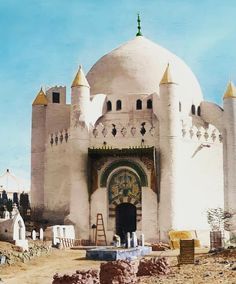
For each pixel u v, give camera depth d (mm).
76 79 52562
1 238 39969
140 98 55000
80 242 49250
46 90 59938
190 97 56938
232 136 55531
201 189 52125
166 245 45750
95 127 52250
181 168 50188
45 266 35250
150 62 57156
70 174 51406
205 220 51812
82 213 50469
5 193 73625
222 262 29609
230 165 54969
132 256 38656
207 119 57938
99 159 51406
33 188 57719
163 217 49031
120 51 58719
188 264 30031
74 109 52031
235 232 52125
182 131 51406
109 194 51219
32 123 59219
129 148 50156
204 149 52969
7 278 30078
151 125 50844
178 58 60500
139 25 63469
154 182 49688
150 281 23000
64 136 54719
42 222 53344
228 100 56156
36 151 58312
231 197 54344
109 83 56750
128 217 52906
